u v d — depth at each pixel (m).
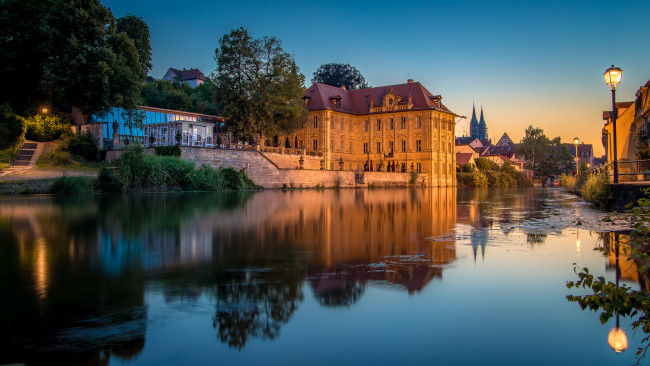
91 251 9.74
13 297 6.24
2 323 5.27
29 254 9.37
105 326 5.19
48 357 4.41
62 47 47.44
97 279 7.25
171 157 40.41
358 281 7.21
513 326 5.23
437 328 5.15
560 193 53.25
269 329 5.11
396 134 85.88
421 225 15.41
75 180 32.44
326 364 4.25
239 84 62.19
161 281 7.14
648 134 33.81
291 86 64.69
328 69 110.31
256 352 4.50
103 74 46.34
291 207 23.73
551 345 4.74
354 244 10.98
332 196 38.41
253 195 37.12
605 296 5.31
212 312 5.66
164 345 4.68
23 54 49.44
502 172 104.38
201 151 45.88
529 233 13.14
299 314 5.59
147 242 11.07
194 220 16.19
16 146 40.75
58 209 20.09
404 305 5.95
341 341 4.77
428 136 82.50
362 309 5.78
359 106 91.56
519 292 6.57
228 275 7.56
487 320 5.41
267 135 65.44
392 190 59.69
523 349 4.62
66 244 10.65
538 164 128.62
